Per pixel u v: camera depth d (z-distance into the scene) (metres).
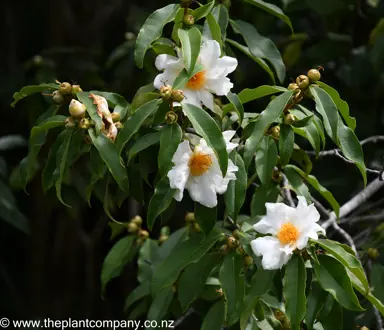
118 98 1.83
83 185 2.50
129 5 2.86
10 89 2.55
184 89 1.80
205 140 1.75
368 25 2.41
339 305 1.83
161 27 1.80
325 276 1.77
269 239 1.77
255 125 1.79
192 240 1.85
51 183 1.84
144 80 2.34
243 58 2.50
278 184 1.90
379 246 2.04
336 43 2.43
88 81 2.52
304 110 1.83
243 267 1.84
